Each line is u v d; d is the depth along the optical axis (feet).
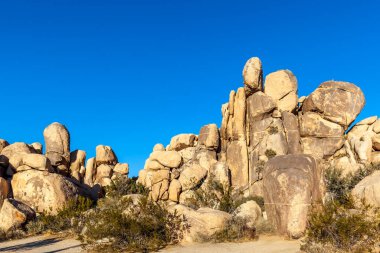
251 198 95.04
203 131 125.29
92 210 83.05
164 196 110.32
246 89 119.55
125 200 76.33
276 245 55.47
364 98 113.39
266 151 109.19
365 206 52.80
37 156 106.22
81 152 135.44
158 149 141.49
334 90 113.19
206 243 60.23
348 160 103.91
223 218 63.57
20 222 84.28
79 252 58.29
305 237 57.00
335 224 48.83
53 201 100.01
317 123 112.06
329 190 86.74
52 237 76.79
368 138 104.73
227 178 108.17
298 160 65.82
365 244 46.39
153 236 60.90
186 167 115.34
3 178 99.66
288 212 61.41
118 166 142.72
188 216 64.13
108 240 62.23
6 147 120.47
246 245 57.00
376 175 69.36
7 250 64.95
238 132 115.55
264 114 115.14
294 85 119.44
